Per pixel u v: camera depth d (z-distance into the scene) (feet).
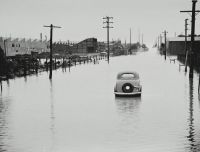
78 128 44.78
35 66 163.73
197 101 66.44
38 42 316.40
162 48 405.59
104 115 53.36
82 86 96.37
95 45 377.09
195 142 37.50
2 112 57.06
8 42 248.32
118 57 340.39
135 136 40.34
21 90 87.86
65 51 358.02
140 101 67.36
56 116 53.11
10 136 41.04
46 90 87.66
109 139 39.24
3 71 121.90
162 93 79.00
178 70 153.58
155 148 35.60
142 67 179.83
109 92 82.53
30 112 56.90
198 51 223.10
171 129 43.47
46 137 40.47
